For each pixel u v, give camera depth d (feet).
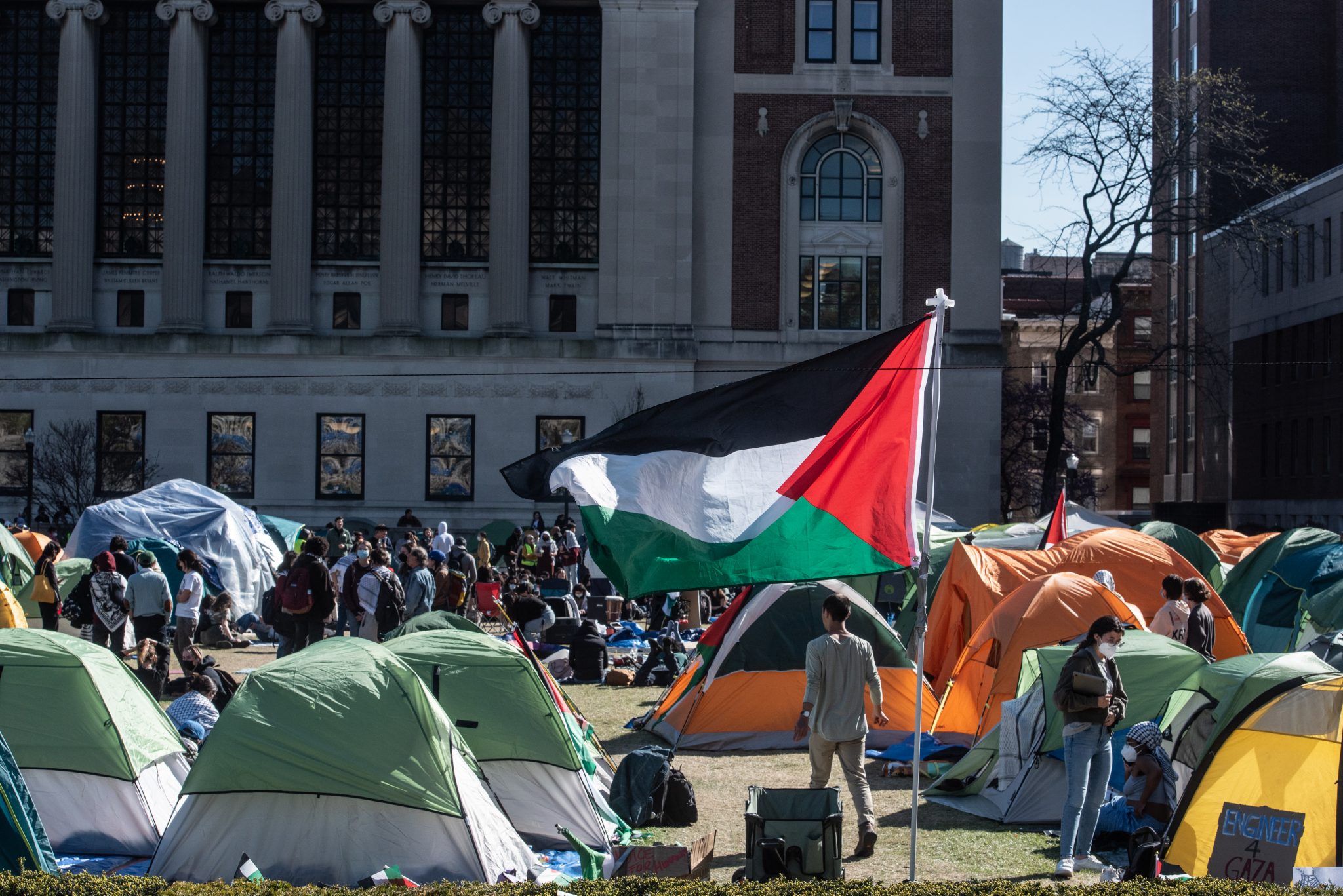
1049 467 160.97
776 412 35.17
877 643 55.83
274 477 163.43
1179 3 243.60
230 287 165.99
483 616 100.07
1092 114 157.17
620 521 33.96
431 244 167.43
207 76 165.58
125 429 163.63
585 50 167.63
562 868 37.52
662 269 163.43
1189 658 43.60
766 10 167.32
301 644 69.62
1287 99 222.89
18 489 162.71
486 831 35.73
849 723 38.01
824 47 167.84
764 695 55.88
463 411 163.94
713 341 165.89
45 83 166.20
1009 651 52.11
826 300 167.73
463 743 37.29
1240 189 196.13
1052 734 41.91
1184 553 89.04
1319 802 34.12
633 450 35.29
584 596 107.55
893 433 34.42
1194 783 36.60
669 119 163.73
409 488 163.63
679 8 163.84
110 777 37.96
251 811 34.76
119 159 166.40
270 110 166.61
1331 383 179.73
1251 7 223.71
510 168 163.02
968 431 164.76
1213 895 27.81
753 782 48.62
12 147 166.09
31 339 162.20
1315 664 36.60
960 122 167.12
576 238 167.32
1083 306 161.07
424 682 40.29
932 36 167.84
